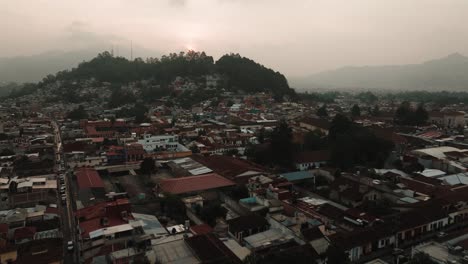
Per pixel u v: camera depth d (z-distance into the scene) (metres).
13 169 104.62
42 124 181.62
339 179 91.38
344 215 70.25
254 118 196.75
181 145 137.50
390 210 75.56
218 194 87.50
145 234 58.75
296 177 95.69
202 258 50.59
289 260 48.66
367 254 60.38
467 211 76.50
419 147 130.50
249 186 85.69
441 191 83.50
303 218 65.00
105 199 81.25
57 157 128.50
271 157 112.12
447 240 58.28
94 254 54.09
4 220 66.69
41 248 57.53
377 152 112.25
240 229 62.62
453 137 147.50
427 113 178.25
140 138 142.75
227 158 111.88
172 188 86.06
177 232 62.69
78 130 168.00
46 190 83.56
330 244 56.84
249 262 49.38
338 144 111.44
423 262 50.09
